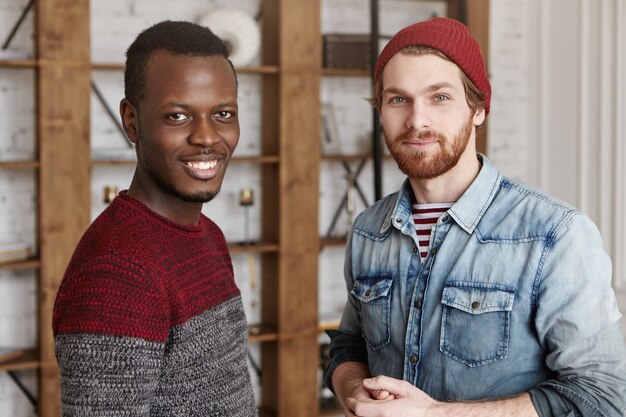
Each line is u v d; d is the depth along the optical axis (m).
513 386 1.63
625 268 4.42
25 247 3.95
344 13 4.77
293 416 4.46
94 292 1.26
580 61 4.70
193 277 1.42
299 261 4.41
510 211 1.67
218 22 4.25
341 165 4.81
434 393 1.70
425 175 1.67
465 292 1.66
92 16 4.25
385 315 1.79
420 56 1.63
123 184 4.36
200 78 1.37
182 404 1.39
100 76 4.28
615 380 1.56
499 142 5.11
